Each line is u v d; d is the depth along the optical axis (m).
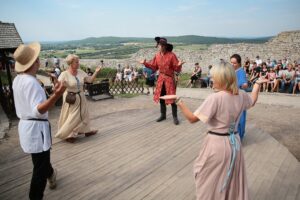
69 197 3.32
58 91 2.48
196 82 16.56
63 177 3.82
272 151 4.52
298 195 3.27
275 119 8.30
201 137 5.26
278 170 3.87
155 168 4.02
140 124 6.18
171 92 6.01
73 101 4.89
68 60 4.79
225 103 2.31
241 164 2.43
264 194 3.30
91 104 11.73
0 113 10.08
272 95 11.93
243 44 24.58
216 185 2.41
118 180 3.71
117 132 5.68
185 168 3.99
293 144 6.17
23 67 2.70
